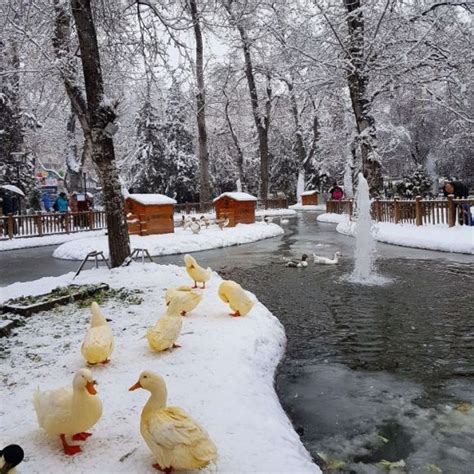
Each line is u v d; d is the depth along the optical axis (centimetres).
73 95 1339
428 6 2223
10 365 554
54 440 387
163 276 1098
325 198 5131
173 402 444
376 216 2212
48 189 4403
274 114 4844
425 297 954
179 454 328
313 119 4778
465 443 436
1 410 441
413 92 2680
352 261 1434
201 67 3300
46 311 809
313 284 1114
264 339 655
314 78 2520
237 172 5131
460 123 3119
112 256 1255
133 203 2059
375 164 2364
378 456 420
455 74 2247
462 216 1695
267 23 2578
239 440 379
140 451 367
